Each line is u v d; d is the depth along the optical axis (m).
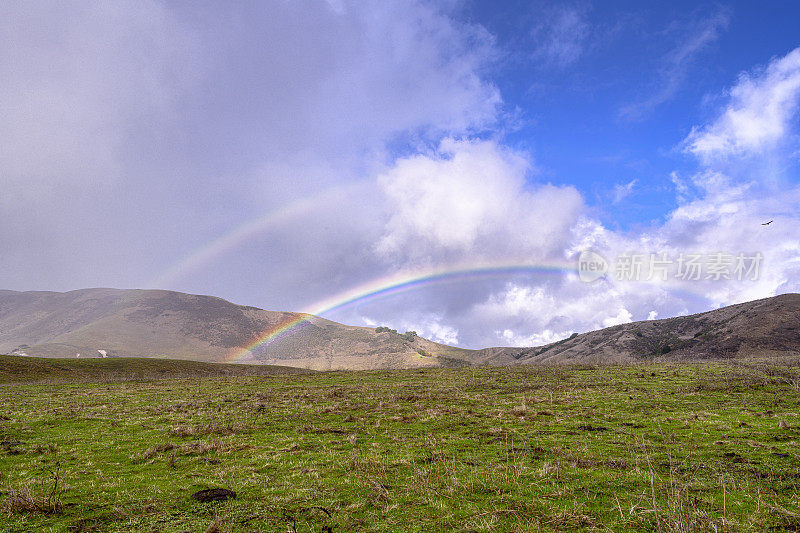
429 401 21.44
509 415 16.94
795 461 9.47
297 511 7.21
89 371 57.16
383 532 6.23
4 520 7.15
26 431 16.30
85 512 7.52
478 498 7.60
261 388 31.20
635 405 18.22
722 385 21.92
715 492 7.61
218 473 10.02
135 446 13.52
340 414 18.70
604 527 6.17
